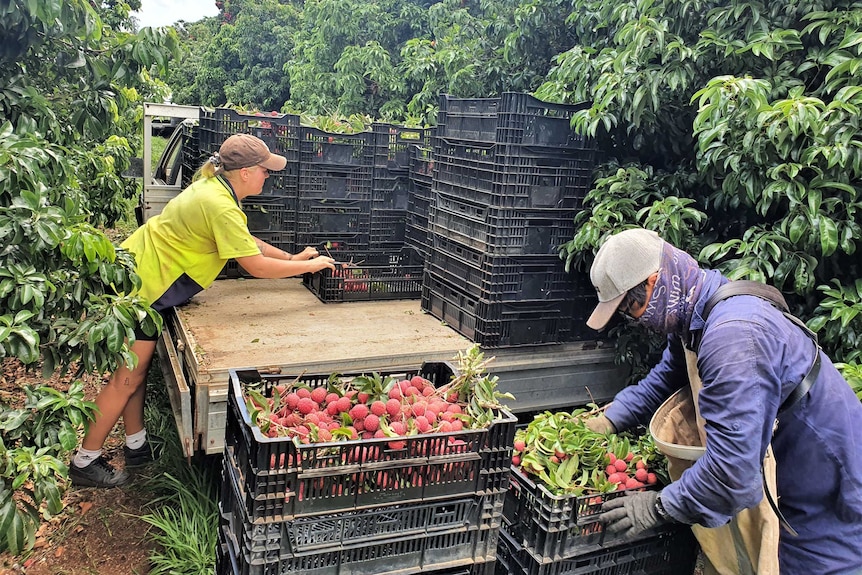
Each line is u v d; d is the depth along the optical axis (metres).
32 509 2.20
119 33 3.76
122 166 5.77
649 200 3.36
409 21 10.70
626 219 3.37
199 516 3.10
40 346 2.46
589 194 3.43
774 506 1.89
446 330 3.87
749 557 2.03
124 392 3.36
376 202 5.01
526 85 5.46
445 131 3.94
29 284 2.15
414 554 1.92
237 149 3.45
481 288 3.53
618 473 2.30
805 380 1.88
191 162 5.59
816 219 2.55
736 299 1.91
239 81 18.02
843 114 2.47
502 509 2.11
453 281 3.89
